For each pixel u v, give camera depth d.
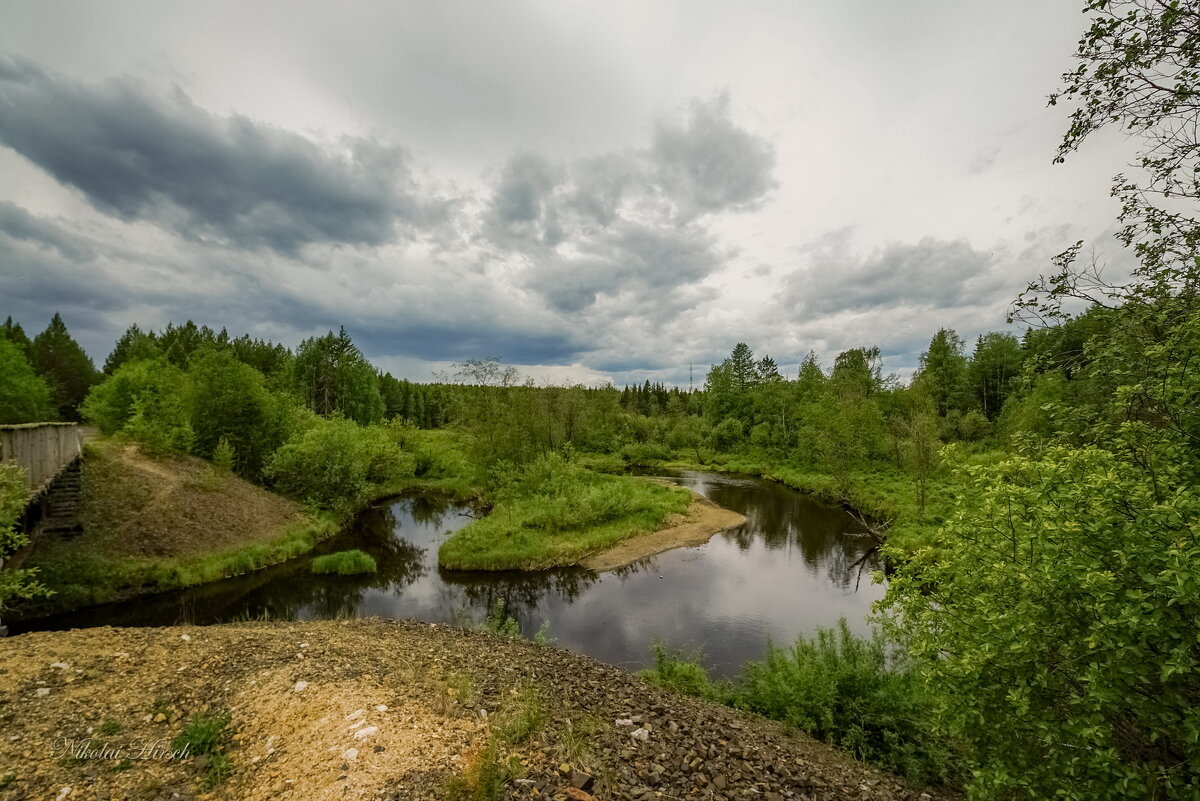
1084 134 5.96
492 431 36.22
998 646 4.86
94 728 5.80
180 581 18.33
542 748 6.04
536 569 21.86
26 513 14.23
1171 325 5.58
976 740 5.52
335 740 5.50
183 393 30.62
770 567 22.59
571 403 48.09
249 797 4.77
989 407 55.09
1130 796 4.19
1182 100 5.14
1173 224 5.93
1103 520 4.37
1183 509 4.11
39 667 6.96
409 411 82.44
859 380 56.25
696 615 17.09
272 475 29.75
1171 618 3.97
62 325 66.56
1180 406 5.14
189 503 22.52
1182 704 3.99
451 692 7.21
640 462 58.94
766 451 56.91
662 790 5.62
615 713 7.80
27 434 14.10
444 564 22.12
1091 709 4.48
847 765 7.63
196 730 5.74
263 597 18.02
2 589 10.00
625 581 20.69
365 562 21.16
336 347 65.06
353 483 30.31
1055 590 4.57
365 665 7.98
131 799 4.76
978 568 5.55
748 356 76.31
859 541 26.55
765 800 5.84
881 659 9.95
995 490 5.29
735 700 10.40
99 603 16.28
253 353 74.38
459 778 4.85
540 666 9.93
